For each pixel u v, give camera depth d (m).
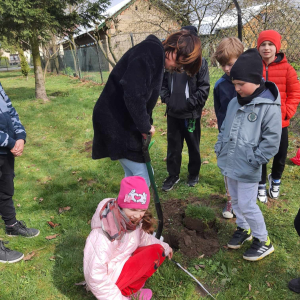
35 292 2.39
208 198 3.66
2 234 3.10
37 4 9.45
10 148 2.63
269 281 2.41
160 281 2.44
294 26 5.81
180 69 2.33
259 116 2.29
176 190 3.88
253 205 2.50
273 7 5.82
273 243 2.83
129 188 1.89
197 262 2.65
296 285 2.30
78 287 2.43
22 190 4.07
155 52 2.10
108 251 1.93
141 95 2.07
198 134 3.73
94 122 2.38
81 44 25.55
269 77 3.21
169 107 3.54
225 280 2.42
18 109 9.12
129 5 16.92
